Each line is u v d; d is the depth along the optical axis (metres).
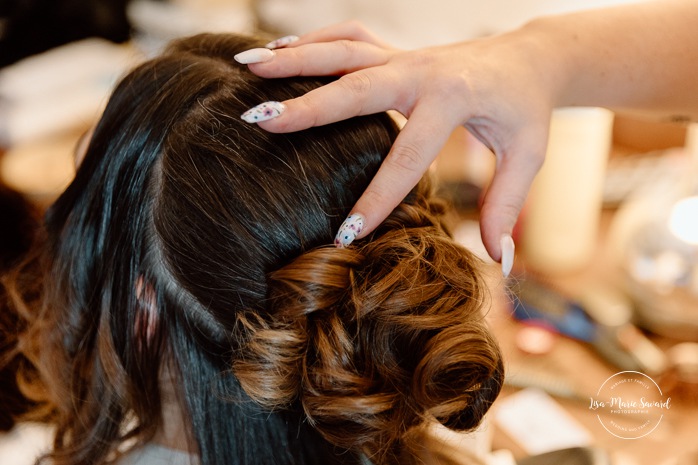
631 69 0.63
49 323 0.61
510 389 0.74
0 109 1.13
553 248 0.89
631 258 0.84
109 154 0.52
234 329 0.48
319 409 0.45
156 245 0.50
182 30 1.27
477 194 1.01
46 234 0.62
